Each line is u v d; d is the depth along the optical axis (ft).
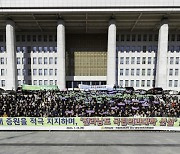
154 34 192.85
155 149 46.68
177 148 47.34
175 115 70.08
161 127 62.08
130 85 194.49
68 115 69.62
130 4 150.41
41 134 58.85
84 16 161.89
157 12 152.66
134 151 45.29
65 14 157.48
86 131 62.23
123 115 69.15
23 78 194.49
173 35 193.36
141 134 59.06
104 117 62.44
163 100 103.04
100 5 151.02
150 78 193.36
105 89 120.88
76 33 196.85
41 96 107.34
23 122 62.13
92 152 44.52
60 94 109.50
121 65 194.39
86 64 197.36
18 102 88.22
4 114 68.64
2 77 193.47
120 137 55.93
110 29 165.48
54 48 193.57
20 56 194.39
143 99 93.97
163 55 166.40
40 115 69.67
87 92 115.96
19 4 151.23
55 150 45.70
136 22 172.65
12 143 50.47
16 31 193.67
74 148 47.09
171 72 192.75
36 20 169.58
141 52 193.16
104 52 197.16
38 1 151.12
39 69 194.49
